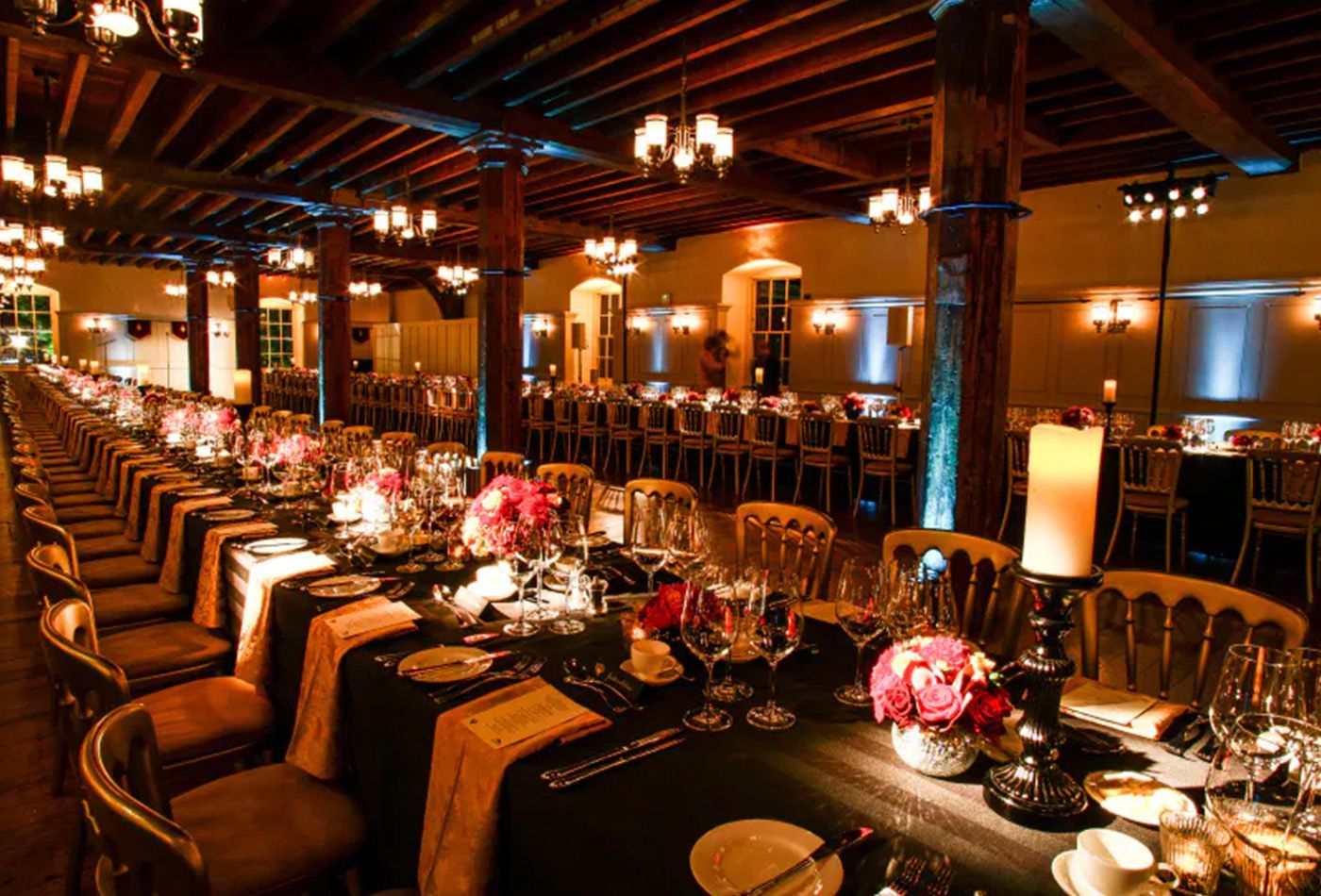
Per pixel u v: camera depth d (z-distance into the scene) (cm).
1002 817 115
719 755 131
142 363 1903
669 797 118
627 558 253
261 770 184
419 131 715
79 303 1814
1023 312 926
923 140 737
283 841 159
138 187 925
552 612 201
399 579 227
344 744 178
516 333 631
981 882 100
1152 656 369
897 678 125
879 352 1058
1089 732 144
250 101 599
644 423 895
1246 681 122
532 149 634
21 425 642
